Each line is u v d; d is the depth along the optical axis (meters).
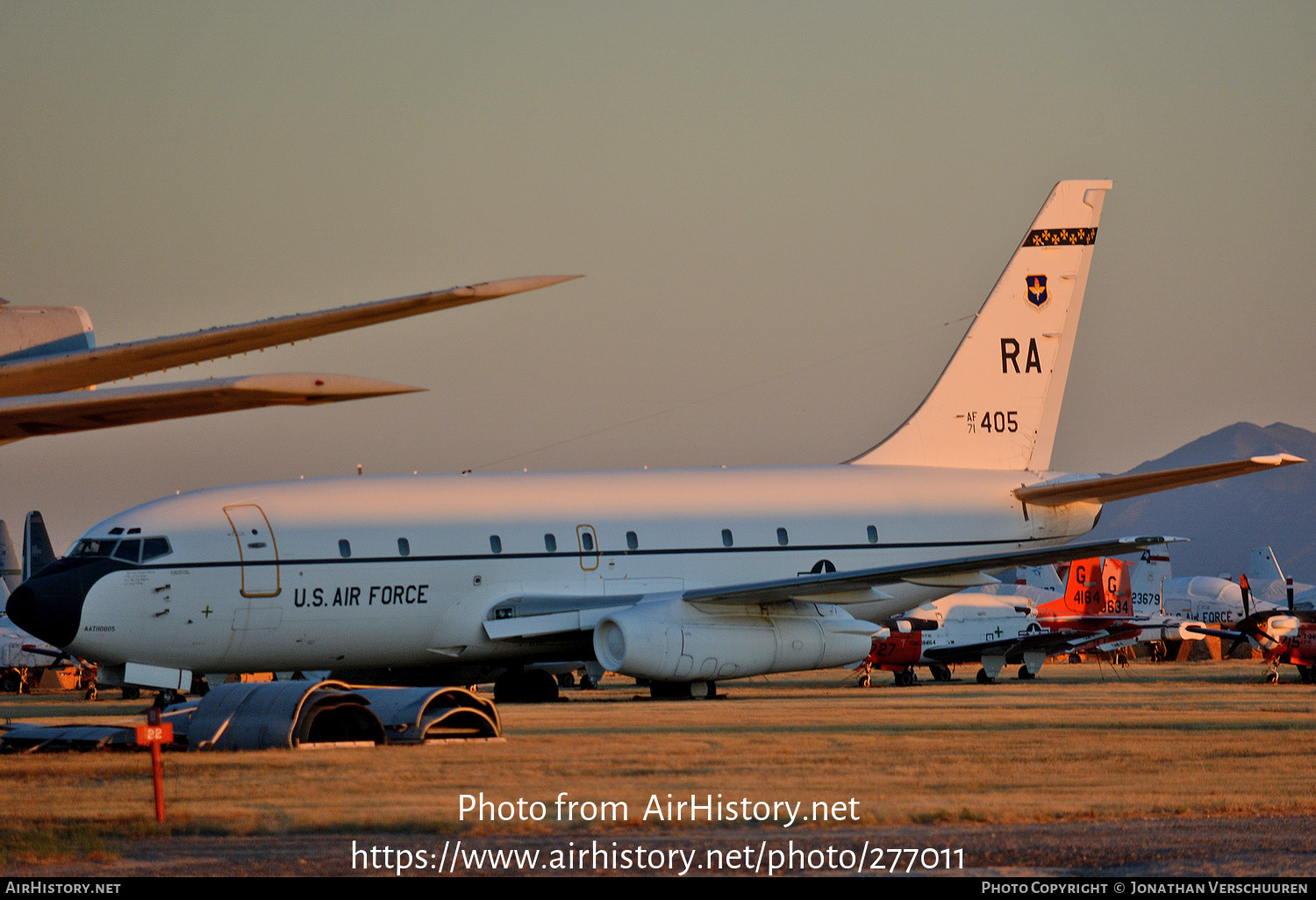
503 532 112.38
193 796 48.16
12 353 55.50
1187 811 43.88
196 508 105.62
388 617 108.25
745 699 110.81
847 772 54.22
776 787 49.78
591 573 114.19
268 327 40.66
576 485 117.75
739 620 112.50
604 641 109.75
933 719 82.19
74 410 37.41
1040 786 49.78
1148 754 60.47
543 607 110.81
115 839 40.12
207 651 104.19
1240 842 38.66
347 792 48.88
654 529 117.12
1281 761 57.44
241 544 104.56
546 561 113.12
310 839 40.16
